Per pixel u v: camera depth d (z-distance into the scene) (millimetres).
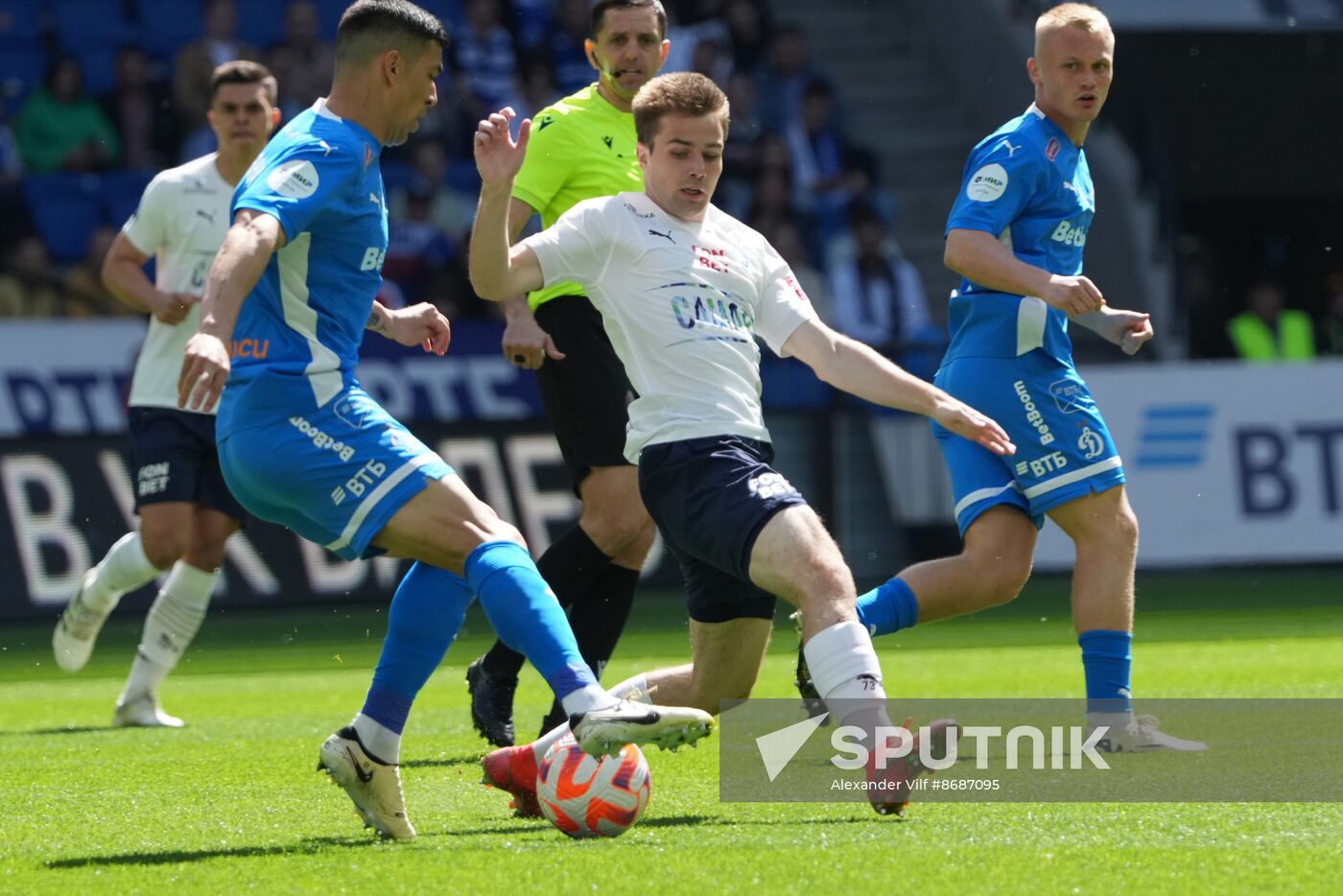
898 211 70875
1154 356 64875
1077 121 19016
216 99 25734
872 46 74562
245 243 12945
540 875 11836
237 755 20469
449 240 56906
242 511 25500
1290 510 53875
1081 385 18969
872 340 60156
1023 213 18844
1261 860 12164
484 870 12070
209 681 32969
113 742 22469
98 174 57344
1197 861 12109
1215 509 53562
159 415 25094
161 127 58719
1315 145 71562
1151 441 53594
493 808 15766
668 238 14938
